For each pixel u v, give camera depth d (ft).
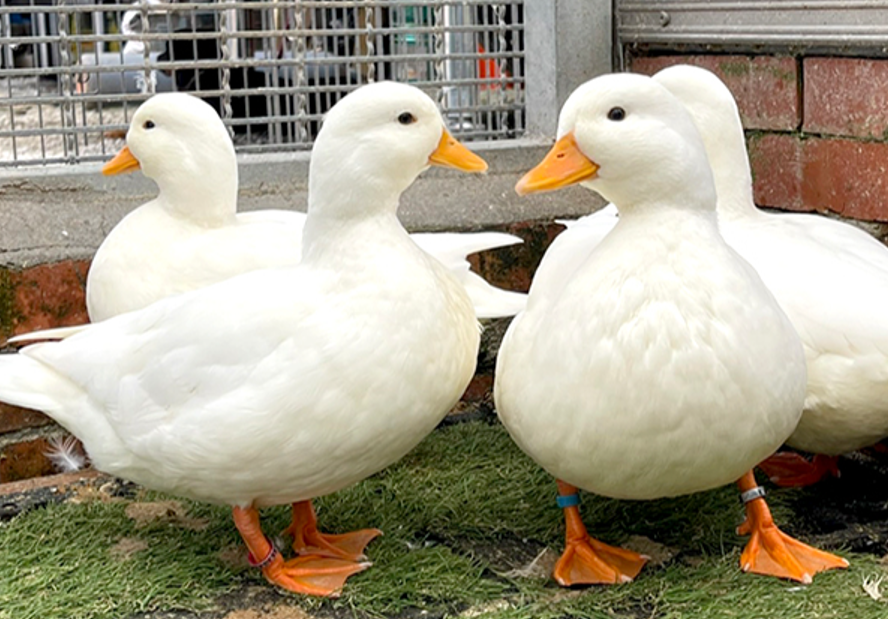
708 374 5.16
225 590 5.51
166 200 6.27
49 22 7.30
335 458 5.34
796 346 5.33
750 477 5.58
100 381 5.54
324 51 7.16
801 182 6.56
